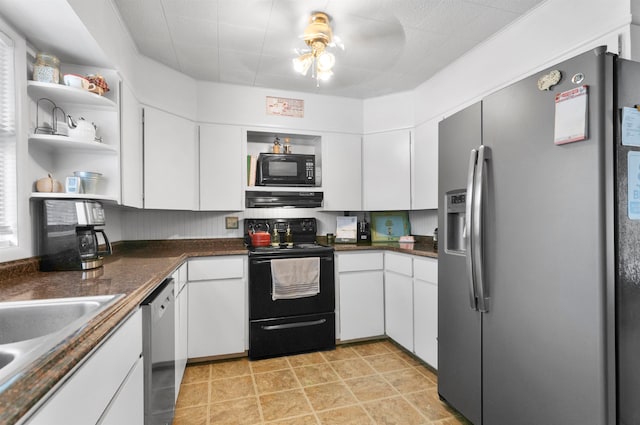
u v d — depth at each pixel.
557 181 1.15
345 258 2.80
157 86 2.40
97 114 1.81
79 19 1.34
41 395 0.51
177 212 2.91
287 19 1.93
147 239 2.81
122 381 0.97
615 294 1.03
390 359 2.52
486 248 1.45
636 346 1.06
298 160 2.98
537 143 1.22
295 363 2.45
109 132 1.82
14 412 0.45
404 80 2.82
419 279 2.39
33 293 1.09
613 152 1.03
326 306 2.70
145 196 2.29
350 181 3.16
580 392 1.07
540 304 1.21
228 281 2.51
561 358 1.13
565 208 1.12
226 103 2.81
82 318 0.82
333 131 3.12
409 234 3.39
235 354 2.51
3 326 0.96
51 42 1.51
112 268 1.63
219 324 2.47
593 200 1.03
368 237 3.33
